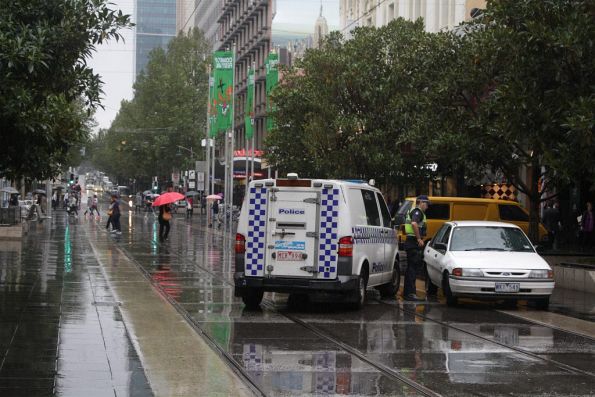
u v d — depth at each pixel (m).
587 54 19.88
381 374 9.99
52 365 9.88
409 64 33.66
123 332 12.42
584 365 10.72
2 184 51.78
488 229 17.94
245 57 92.56
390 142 34.16
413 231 18.27
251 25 90.94
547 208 32.22
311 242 15.61
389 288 18.70
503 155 24.66
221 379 9.38
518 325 14.41
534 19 21.03
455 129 25.59
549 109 20.38
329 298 18.22
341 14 69.56
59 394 8.45
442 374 10.04
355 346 11.98
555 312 16.34
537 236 25.56
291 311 15.95
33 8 13.09
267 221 15.76
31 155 13.45
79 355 10.52
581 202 32.91
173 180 90.75
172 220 66.31
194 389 8.87
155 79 86.94
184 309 15.83
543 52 20.41
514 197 39.03
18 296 16.41
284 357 11.04
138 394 8.55
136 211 88.75
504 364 10.73
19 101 11.95
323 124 35.19
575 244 32.97
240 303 16.83
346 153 34.62
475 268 16.34
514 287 16.20
